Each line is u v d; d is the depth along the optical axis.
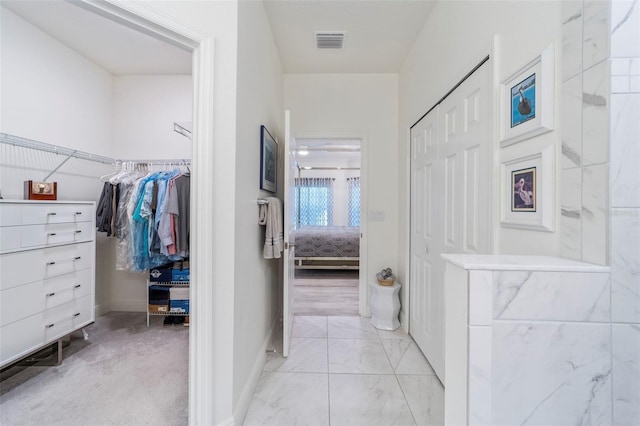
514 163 1.10
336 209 7.65
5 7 1.95
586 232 0.76
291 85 2.91
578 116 0.80
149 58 2.62
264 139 1.90
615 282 0.68
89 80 2.65
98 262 2.80
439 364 1.78
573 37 0.82
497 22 1.21
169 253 2.32
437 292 1.85
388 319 2.55
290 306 2.32
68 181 2.47
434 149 1.94
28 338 1.74
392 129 2.90
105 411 1.50
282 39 2.33
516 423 0.68
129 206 2.40
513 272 0.67
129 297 2.93
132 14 1.05
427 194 2.08
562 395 0.68
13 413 1.48
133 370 1.87
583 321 0.68
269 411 1.49
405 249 2.55
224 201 1.30
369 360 2.00
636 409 0.68
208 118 1.24
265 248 1.87
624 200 0.70
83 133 2.59
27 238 1.74
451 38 1.67
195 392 1.23
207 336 1.24
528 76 1.00
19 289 1.69
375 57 2.60
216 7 1.28
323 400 1.58
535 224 0.96
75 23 2.13
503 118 1.16
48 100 2.28
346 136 2.91
